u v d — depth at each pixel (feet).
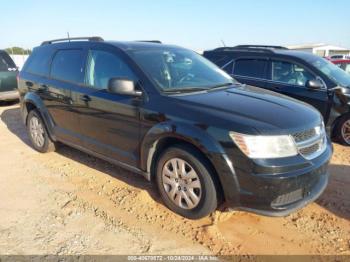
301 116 10.75
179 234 10.65
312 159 10.30
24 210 12.14
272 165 9.43
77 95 14.67
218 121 10.09
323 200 12.73
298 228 10.97
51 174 15.39
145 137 11.83
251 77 22.35
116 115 12.88
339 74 21.03
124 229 10.94
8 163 16.81
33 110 18.03
